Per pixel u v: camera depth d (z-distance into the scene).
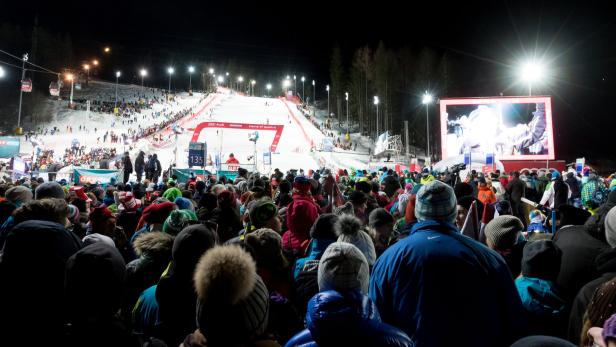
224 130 58.31
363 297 1.81
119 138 58.88
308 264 3.27
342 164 40.50
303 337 1.91
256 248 3.11
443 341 2.07
